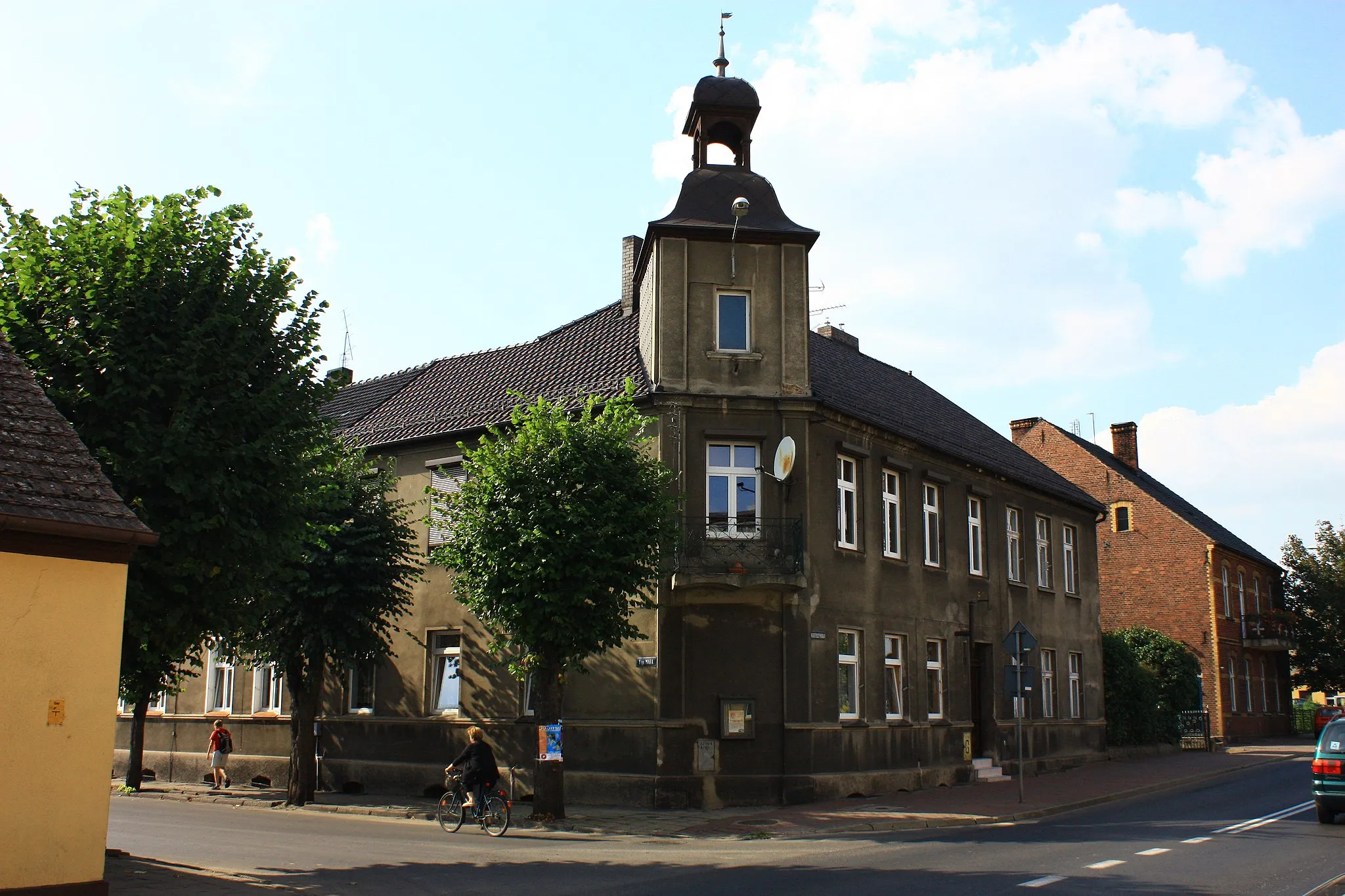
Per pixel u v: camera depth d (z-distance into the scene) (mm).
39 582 10281
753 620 21875
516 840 16938
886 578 25234
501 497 19000
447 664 25672
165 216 14609
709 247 23203
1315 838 16203
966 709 27734
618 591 19188
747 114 24812
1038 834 17328
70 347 13531
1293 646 50562
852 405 24984
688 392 22344
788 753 21516
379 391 32594
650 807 20922
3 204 14195
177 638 14062
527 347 29297
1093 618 35719
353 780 26250
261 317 14867
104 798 10508
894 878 12570
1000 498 31062
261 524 14539
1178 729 39344
